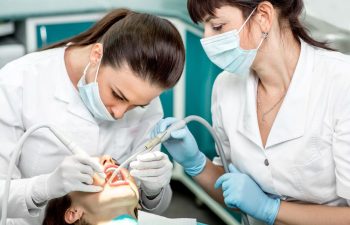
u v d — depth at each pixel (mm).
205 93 2918
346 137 1437
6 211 1333
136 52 1355
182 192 3436
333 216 1503
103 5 3225
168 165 1514
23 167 1612
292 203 1569
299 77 1521
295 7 1484
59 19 3150
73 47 1612
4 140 1538
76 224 1527
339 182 1460
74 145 1395
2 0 3219
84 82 1486
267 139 1565
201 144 3000
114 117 1498
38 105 1562
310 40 1564
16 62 1597
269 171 1580
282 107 1534
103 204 1492
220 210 3074
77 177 1362
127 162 1504
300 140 1520
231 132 1639
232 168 1627
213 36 1472
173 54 1383
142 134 1703
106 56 1406
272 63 1511
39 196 1409
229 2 1412
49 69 1585
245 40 1458
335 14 2416
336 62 1511
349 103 1445
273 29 1465
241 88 1647
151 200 1685
